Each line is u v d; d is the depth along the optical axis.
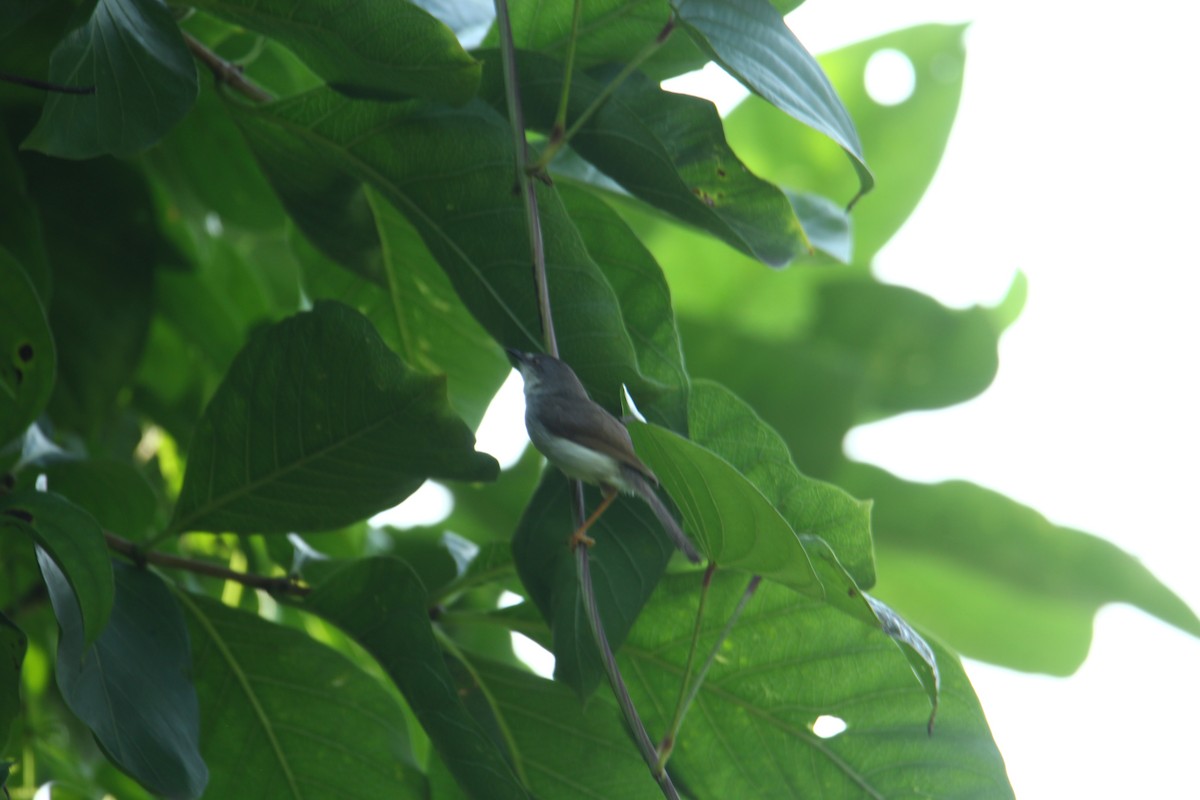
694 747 1.69
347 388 1.64
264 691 1.68
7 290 1.65
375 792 1.68
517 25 1.72
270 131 1.71
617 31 1.72
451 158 1.68
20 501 1.59
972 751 1.68
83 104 1.61
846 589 1.57
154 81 1.62
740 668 1.69
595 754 1.69
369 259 1.77
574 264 1.66
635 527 1.66
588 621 1.64
